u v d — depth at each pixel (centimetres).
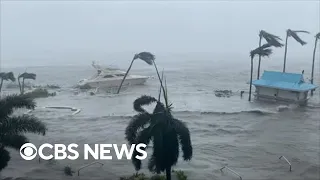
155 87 6303
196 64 11912
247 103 4647
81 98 5184
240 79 7456
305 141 2956
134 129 1842
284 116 3878
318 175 2223
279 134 3175
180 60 14288
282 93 4647
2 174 2228
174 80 7375
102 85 6131
